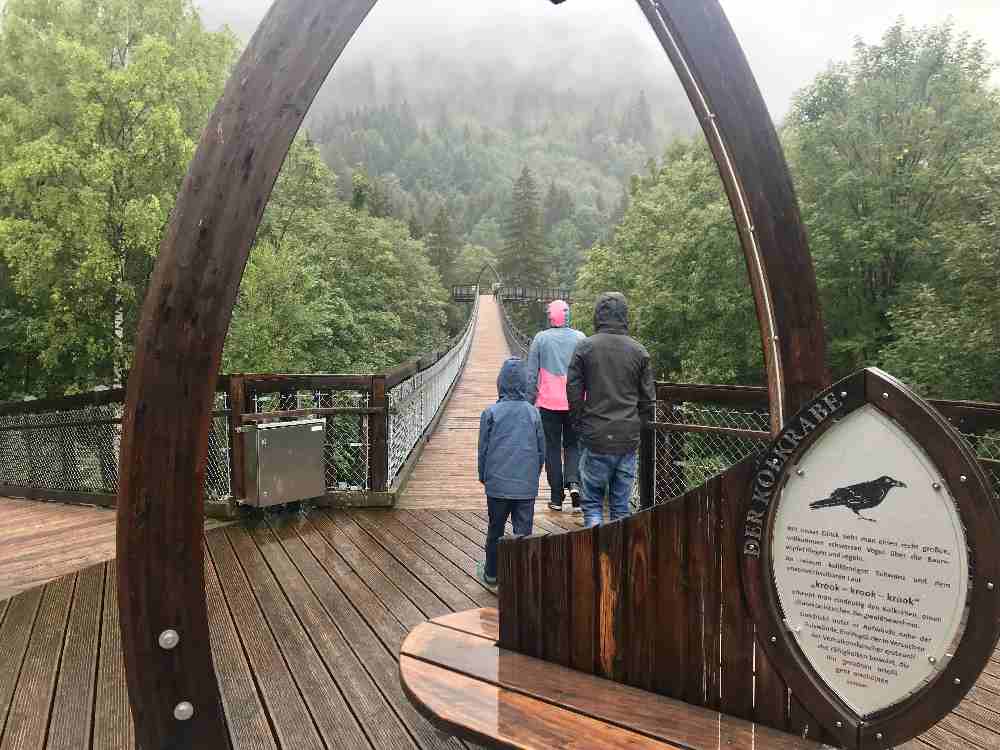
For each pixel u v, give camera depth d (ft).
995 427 10.31
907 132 65.36
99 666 9.46
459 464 24.89
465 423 37.50
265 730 7.66
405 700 8.32
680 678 6.10
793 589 5.34
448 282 302.66
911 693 4.87
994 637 4.53
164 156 50.44
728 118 6.84
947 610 4.70
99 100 50.75
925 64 66.28
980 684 8.63
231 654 9.63
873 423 4.95
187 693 5.72
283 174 77.87
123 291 51.52
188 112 56.34
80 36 53.42
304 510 17.65
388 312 119.03
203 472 5.69
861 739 5.05
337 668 9.20
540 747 5.35
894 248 63.87
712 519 5.85
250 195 5.55
